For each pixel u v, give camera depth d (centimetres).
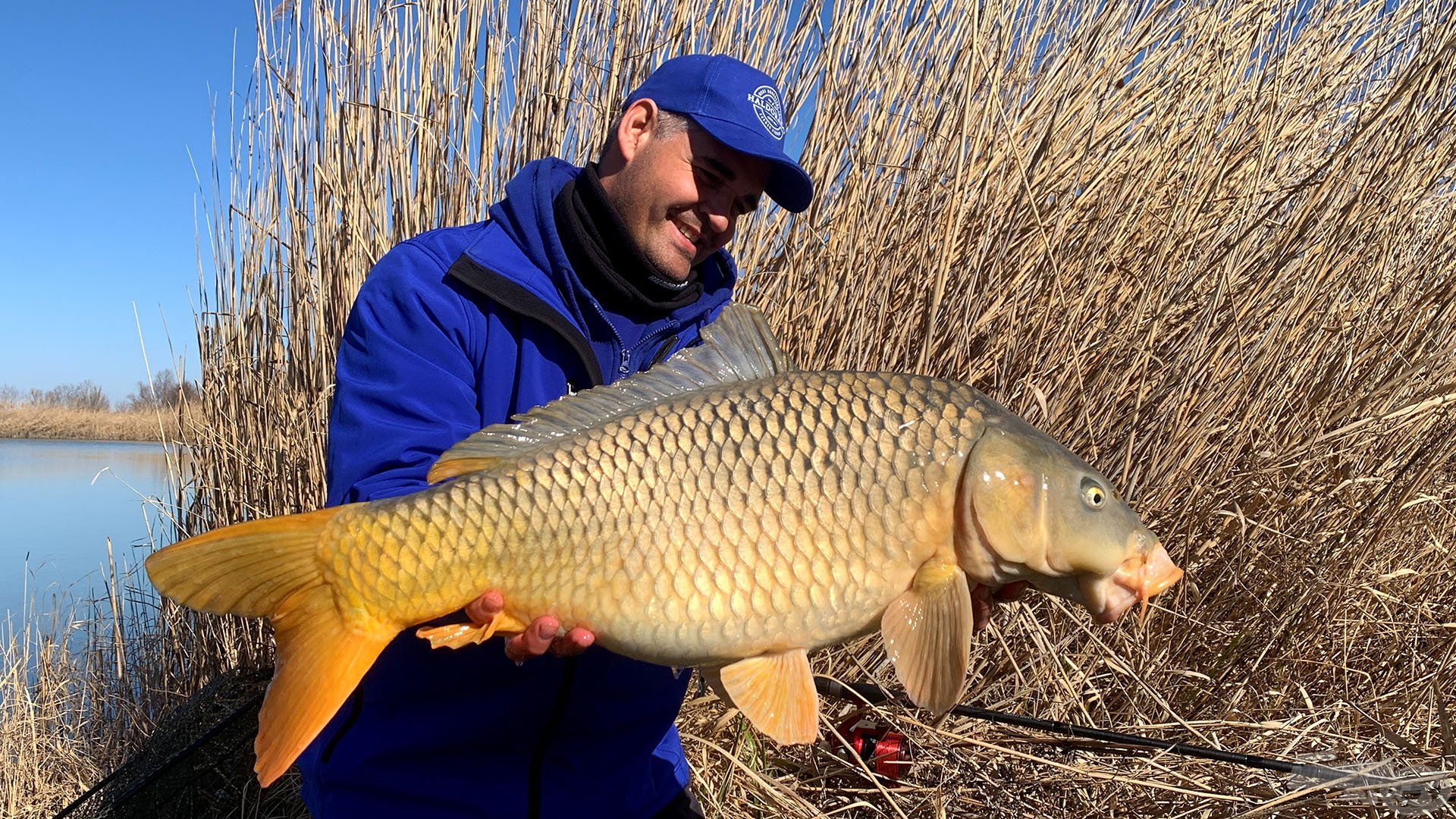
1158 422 185
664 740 118
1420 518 210
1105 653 186
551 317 100
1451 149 192
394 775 98
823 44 190
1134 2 200
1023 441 88
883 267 185
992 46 192
